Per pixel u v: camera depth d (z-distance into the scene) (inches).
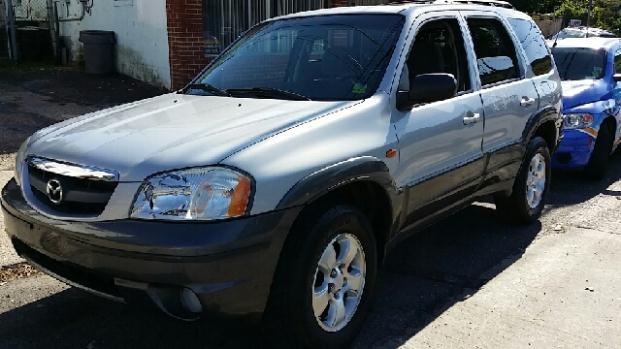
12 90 422.6
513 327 147.3
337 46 164.7
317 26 173.9
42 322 147.0
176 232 108.6
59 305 155.6
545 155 224.2
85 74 491.2
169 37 417.7
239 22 444.8
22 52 547.2
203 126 130.8
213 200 110.7
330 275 131.1
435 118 157.9
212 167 112.7
